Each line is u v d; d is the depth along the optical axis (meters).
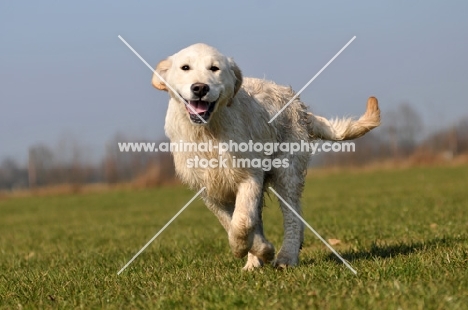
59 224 17.12
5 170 40.91
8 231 15.71
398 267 5.00
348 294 4.21
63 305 4.60
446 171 33.16
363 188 24.03
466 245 6.58
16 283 5.88
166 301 4.34
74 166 39.81
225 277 5.13
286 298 4.20
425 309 3.75
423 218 11.11
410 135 45.09
